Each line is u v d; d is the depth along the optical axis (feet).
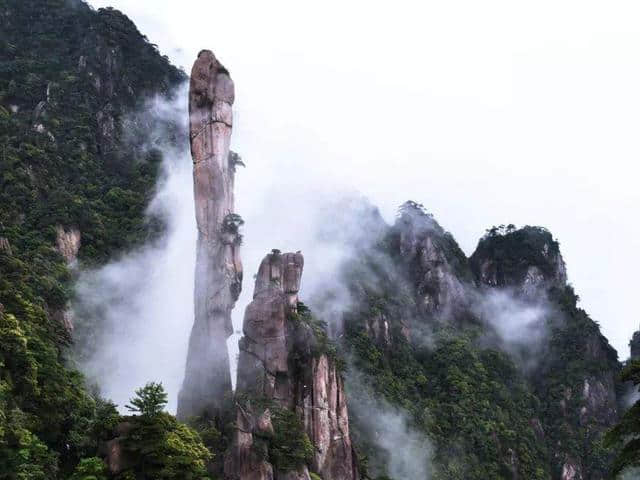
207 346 356.79
